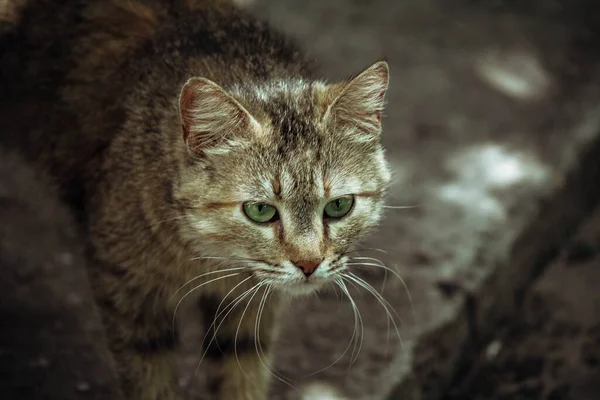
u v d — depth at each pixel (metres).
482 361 5.98
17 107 4.84
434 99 7.79
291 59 4.54
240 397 4.61
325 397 4.89
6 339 5.04
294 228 3.83
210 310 4.54
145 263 4.14
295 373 5.03
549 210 6.79
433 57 8.48
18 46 4.83
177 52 4.36
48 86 4.71
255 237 3.86
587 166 7.48
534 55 8.78
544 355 6.05
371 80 3.97
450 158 7.02
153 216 4.04
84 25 4.72
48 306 5.32
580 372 5.90
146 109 4.18
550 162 7.13
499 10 9.63
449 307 5.57
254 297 4.32
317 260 3.84
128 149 4.15
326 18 8.83
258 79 4.20
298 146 3.87
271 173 3.83
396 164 6.88
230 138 3.85
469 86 8.09
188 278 4.20
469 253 6.01
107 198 4.19
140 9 4.69
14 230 5.86
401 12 9.23
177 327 4.56
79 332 5.16
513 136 7.40
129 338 4.29
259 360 4.56
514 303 6.40
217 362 4.61
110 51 4.59
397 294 5.62
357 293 5.62
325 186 3.88
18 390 4.72
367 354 5.18
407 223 6.24
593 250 7.03
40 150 4.82
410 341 5.27
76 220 4.61
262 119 3.88
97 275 4.26
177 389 4.51
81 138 4.52
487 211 6.45
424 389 5.35
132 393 4.38
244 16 4.78
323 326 5.38
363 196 4.02
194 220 3.89
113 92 4.47
